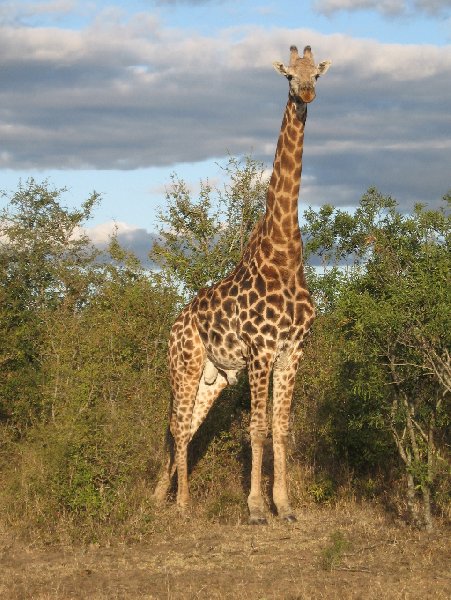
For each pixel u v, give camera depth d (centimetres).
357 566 1047
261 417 1380
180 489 1466
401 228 1345
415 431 1298
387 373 1238
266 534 1244
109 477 1270
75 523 1226
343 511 1388
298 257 1398
